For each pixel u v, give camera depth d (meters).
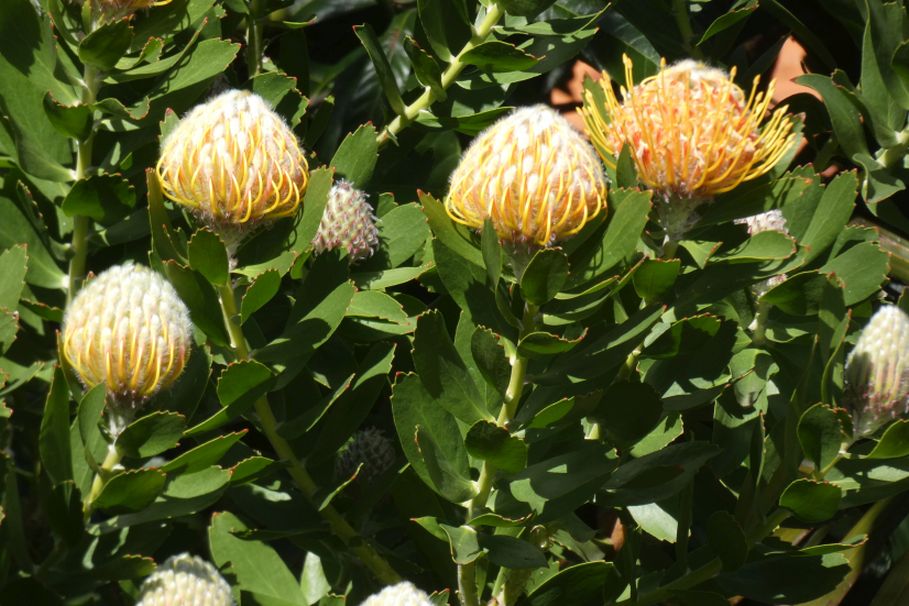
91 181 1.66
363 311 1.66
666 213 1.60
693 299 1.63
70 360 1.56
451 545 1.60
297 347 1.61
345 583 1.71
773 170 1.67
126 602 1.67
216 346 1.63
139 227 1.71
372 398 1.65
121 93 1.73
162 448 1.58
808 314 1.69
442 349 1.59
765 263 1.62
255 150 1.55
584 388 1.61
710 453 1.65
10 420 1.69
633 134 1.58
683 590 1.66
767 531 1.66
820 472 1.63
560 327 1.65
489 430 1.56
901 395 1.63
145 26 1.69
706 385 1.67
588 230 1.56
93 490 1.59
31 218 1.69
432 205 1.57
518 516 1.62
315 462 1.66
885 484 1.65
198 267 1.57
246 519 1.73
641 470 1.64
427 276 1.71
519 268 1.57
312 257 1.70
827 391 1.62
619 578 1.65
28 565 1.61
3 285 1.62
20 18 1.67
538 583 1.71
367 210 1.71
